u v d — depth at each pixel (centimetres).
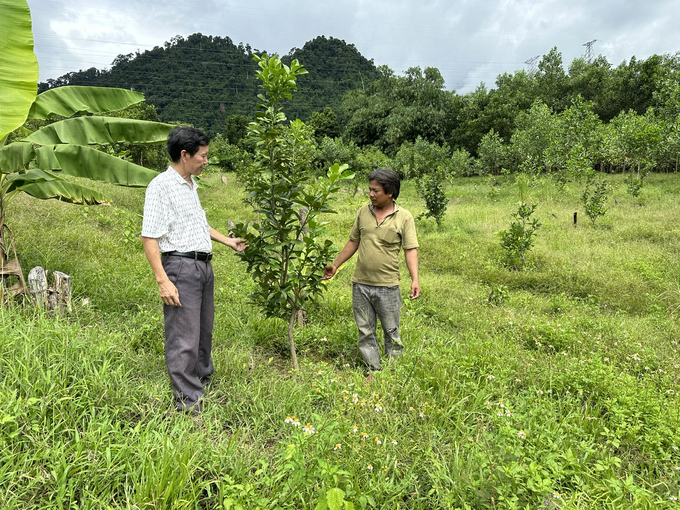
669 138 1881
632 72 3584
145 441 212
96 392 255
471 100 4422
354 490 198
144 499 181
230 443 226
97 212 819
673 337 482
